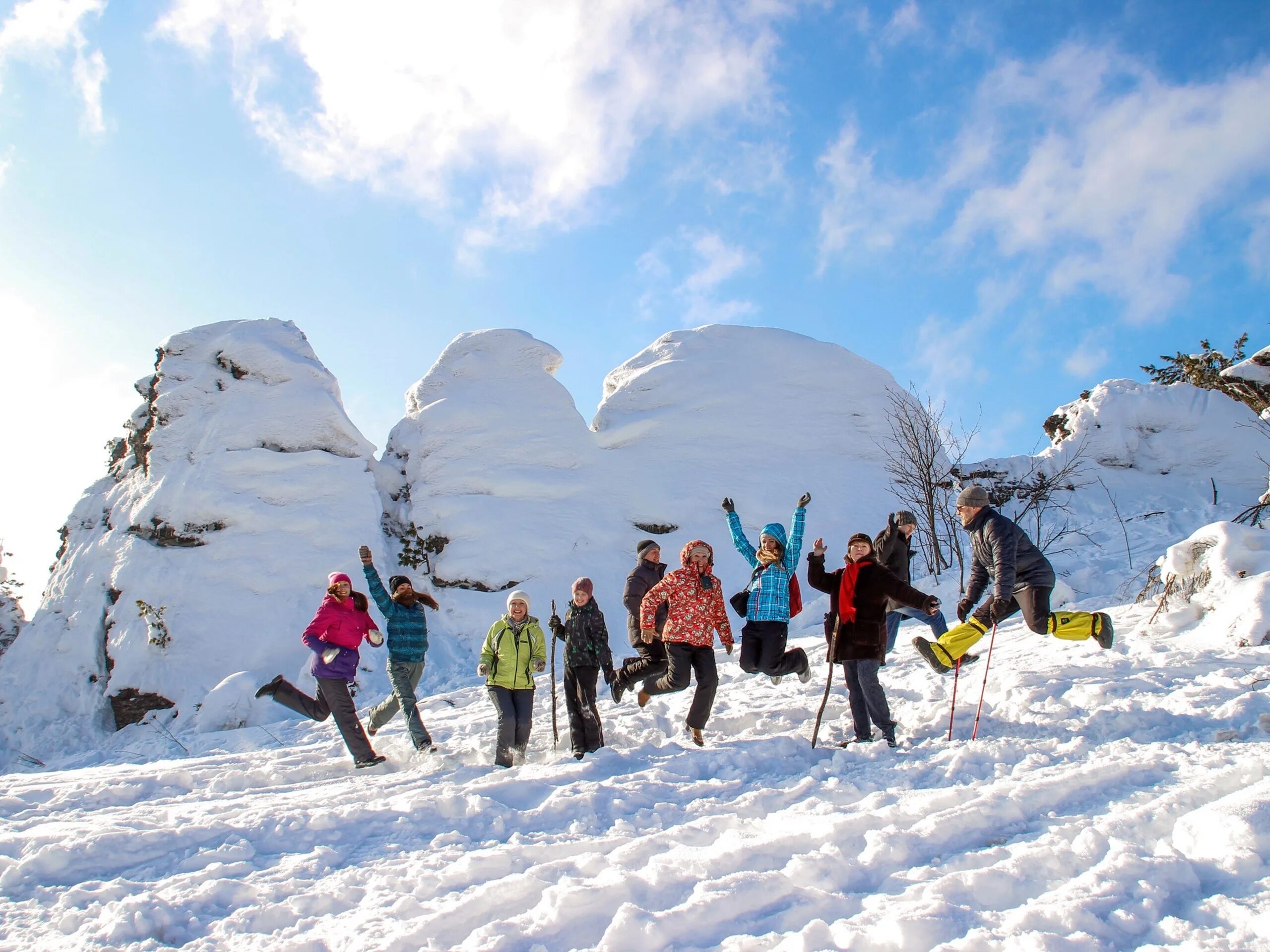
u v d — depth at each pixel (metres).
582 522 16.95
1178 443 20.17
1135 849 3.62
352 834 4.91
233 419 16.08
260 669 13.71
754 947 3.11
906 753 5.96
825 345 21.03
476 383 18.48
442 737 8.70
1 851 4.79
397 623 7.71
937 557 16.72
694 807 5.03
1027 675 7.29
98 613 14.61
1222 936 2.92
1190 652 7.61
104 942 3.60
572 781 5.77
